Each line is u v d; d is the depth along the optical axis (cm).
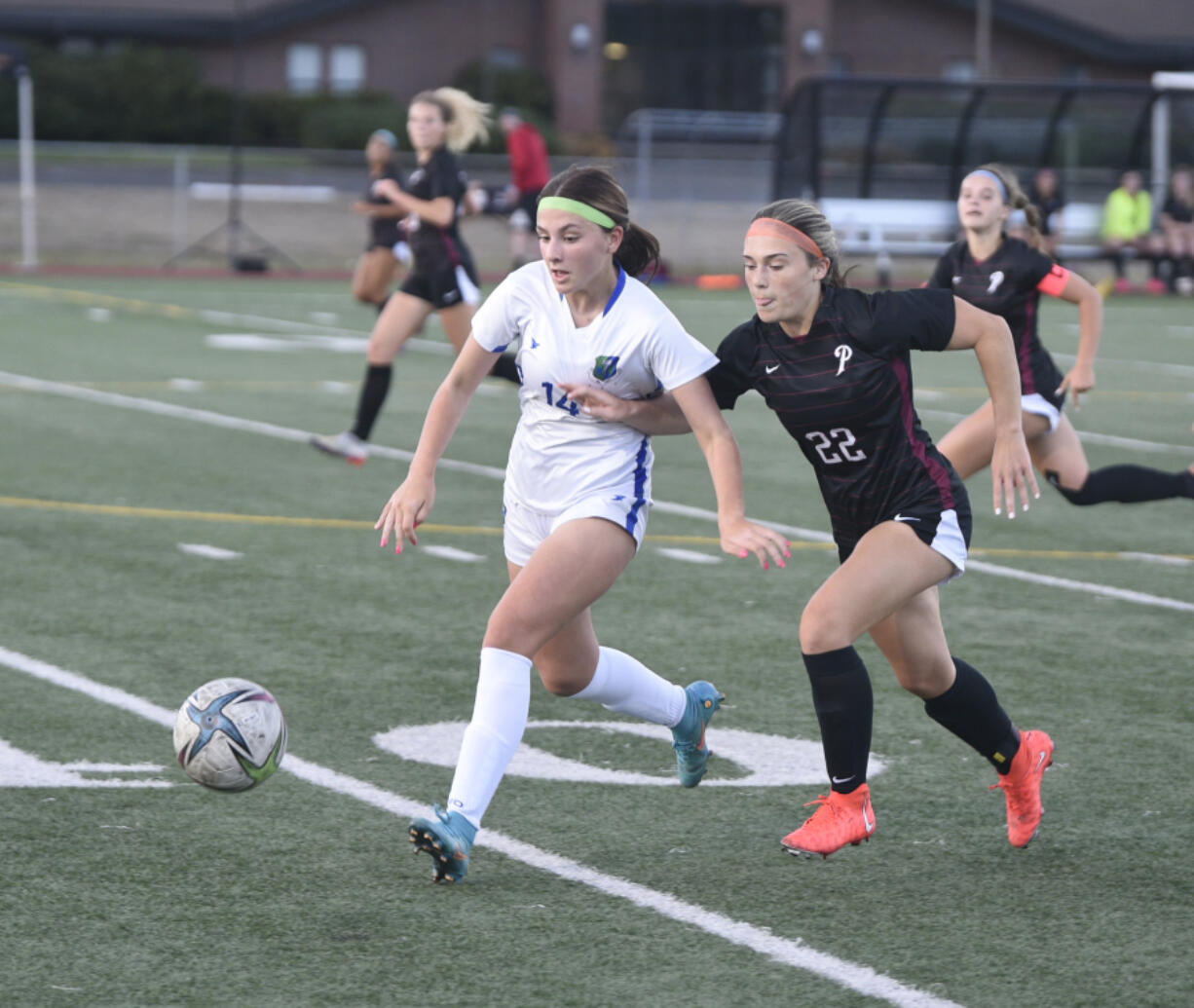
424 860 1722
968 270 2842
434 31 18900
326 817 1847
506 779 2008
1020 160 11238
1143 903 1642
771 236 1641
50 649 2525
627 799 1942
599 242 1659
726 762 2089
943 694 1762
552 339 1720
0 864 1680
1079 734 2223
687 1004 1380
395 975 1431
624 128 18838
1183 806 1945
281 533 3434
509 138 10312
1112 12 19412
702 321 8138
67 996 1379
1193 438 5116
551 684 1844
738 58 19275
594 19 18675
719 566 3238
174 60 17038
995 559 3372
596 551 1706
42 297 9000
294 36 18562
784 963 1472
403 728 2191
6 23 17562
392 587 2994
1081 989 1428
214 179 13262
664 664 2530
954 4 19312
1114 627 2825
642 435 1769
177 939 1504
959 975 1453
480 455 4516
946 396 6084
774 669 2517
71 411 5050
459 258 4103
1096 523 3797
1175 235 11200
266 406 5300
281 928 1534
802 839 1692
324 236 12756
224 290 9881
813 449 1734
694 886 1664
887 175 10950
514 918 1566
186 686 2352
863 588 1669
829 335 1675
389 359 4119
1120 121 11312
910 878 1702
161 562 3138
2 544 3241
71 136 16388
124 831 1788
